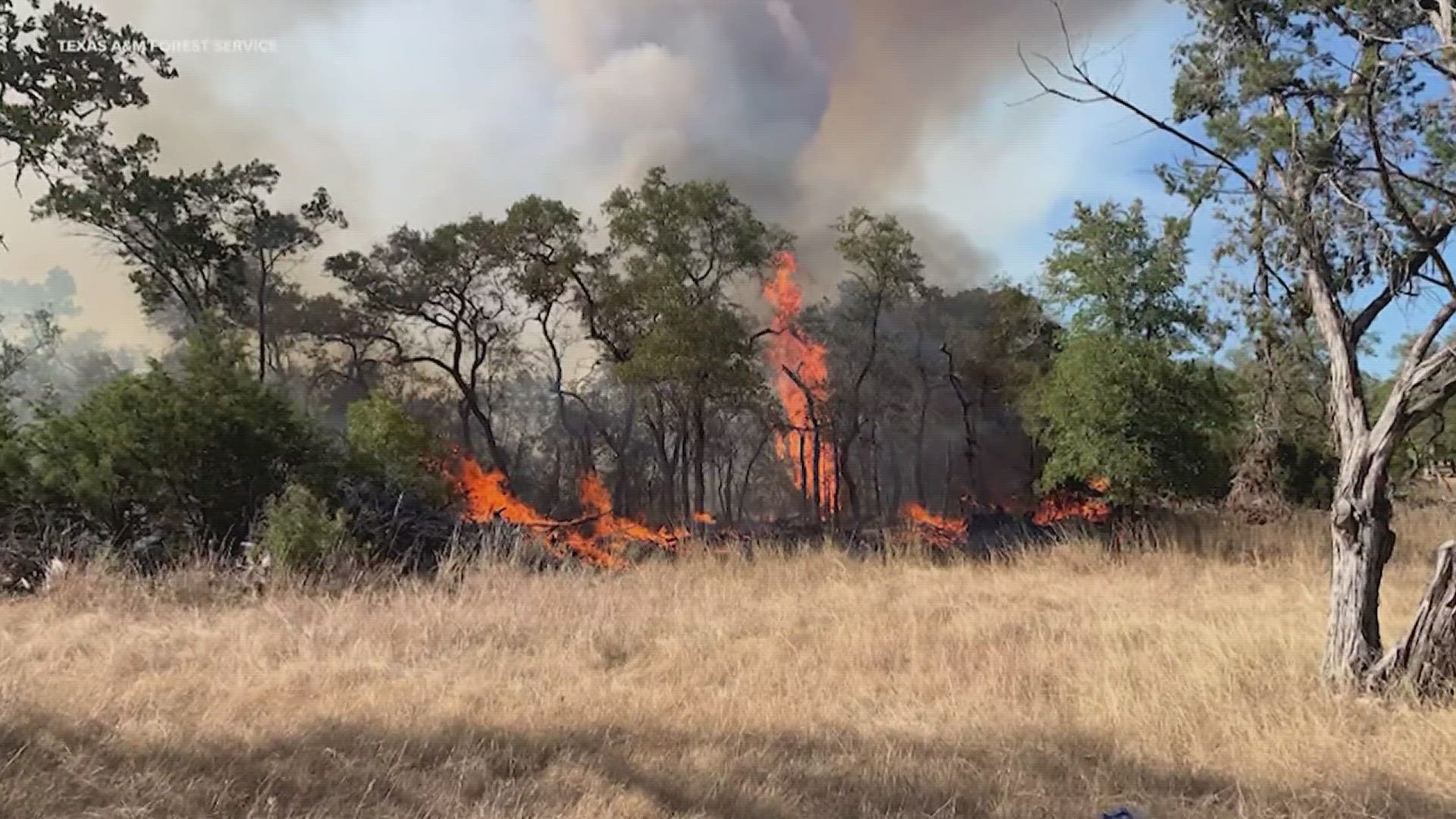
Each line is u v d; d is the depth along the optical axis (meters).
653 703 5.83
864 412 34.25
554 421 38.00
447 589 10.30
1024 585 11.14
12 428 11.94
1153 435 14.30
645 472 37.31
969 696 6.05
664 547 13.86
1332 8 6.82
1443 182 6.64
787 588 11.05
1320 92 6.87
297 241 29.80
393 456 13.88
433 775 4.41
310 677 6.37
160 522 11.62
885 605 9.67
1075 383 14.45
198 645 7.31
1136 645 7.31
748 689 6.29
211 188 27.86
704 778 4.40
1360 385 6.43
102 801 3.91
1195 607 9.09
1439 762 4.73
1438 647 5.75
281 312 32.62
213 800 3.98
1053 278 15.38
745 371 24.00
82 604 9.09
